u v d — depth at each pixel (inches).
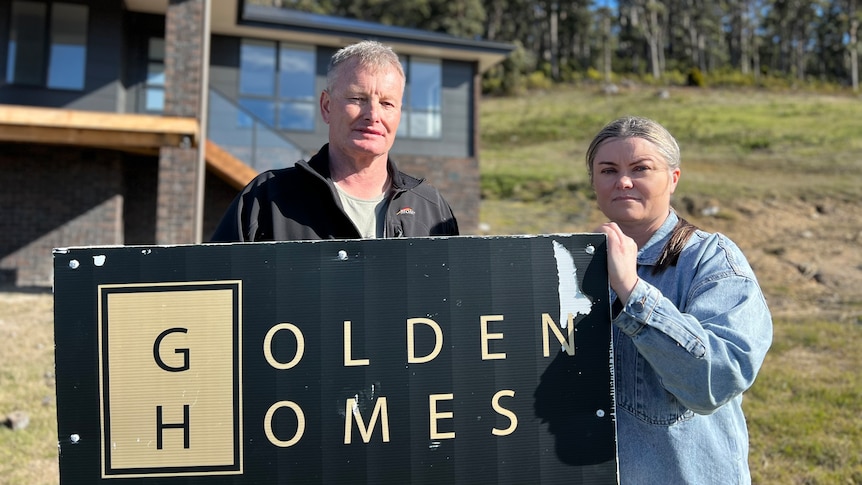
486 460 76.4
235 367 77.5
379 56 96.3
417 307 78.2
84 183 475.2
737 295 74.9
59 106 487.5
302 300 78.2
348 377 77.2
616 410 81.0
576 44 2812.5
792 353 293.0
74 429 76.8
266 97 581.9
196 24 407.8
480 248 79.0
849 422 210.7
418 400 77.0
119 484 76.1
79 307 78.2
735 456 78.0
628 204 81.8
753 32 2967.5
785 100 1643.7
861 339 310.8
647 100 1684.3
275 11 673.6
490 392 77.2
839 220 637.9
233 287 78.4
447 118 640.4
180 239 393.4
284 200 97.3
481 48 622.8
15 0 483.8
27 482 165.0
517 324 78.0
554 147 1270.9
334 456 76.3
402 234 100.3
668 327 70.5
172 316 78.1
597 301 78.1
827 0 2741.1
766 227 628.1
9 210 466.6
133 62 522.3
